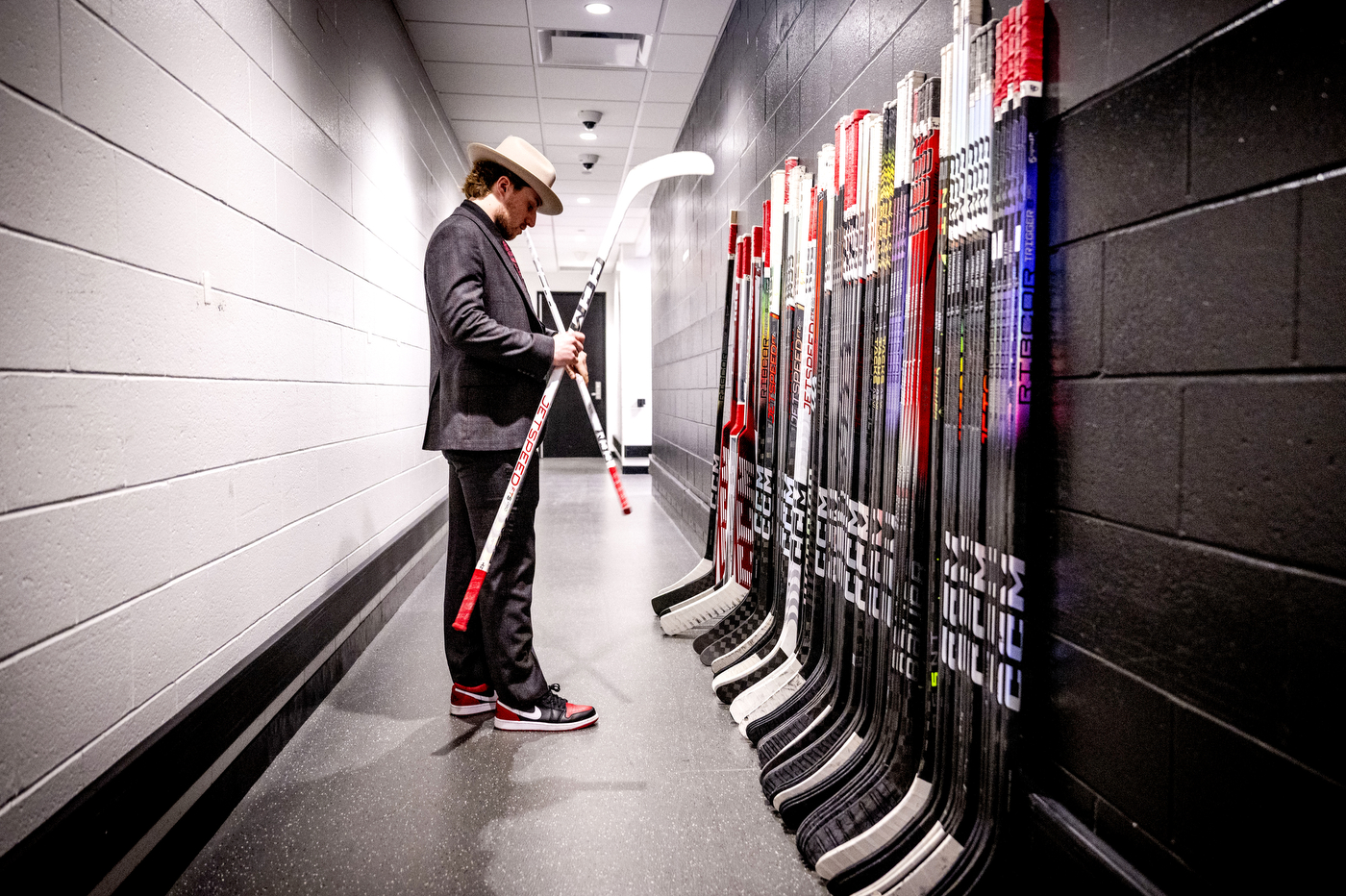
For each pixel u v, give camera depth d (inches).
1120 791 41.2
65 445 44.6
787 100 111.2
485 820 62.3
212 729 60.1
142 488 52.9
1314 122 29.9
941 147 54.6
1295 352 30.9
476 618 82.6
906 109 61.4
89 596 46.6
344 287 106.2
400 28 148.0
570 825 61.6
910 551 57.4
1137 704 39.9
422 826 61.4
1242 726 33.5
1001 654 47.2
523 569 78.1
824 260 80.8
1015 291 46.6
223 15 68.0
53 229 43.7
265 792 66.8
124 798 47.4
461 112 201.5
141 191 53.6
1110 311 41.9
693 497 193.8
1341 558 29.0
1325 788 29.7
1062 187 45.9
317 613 86.4
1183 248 36.8
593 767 71.6
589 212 321.7
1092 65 43.1
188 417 60.0
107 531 48.5
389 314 134.0
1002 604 47.3
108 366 48.9
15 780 39.8
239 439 69.9
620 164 254.7
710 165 82.8
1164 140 37.9
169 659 56.3
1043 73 47.3
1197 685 36.0
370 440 119.7
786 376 93.7
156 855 51.4
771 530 98.8
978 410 49.9
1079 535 44.8
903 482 59.1
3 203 39.7
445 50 163.9
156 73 55.9
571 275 482.3
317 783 68.6
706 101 178.1
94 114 48.0
